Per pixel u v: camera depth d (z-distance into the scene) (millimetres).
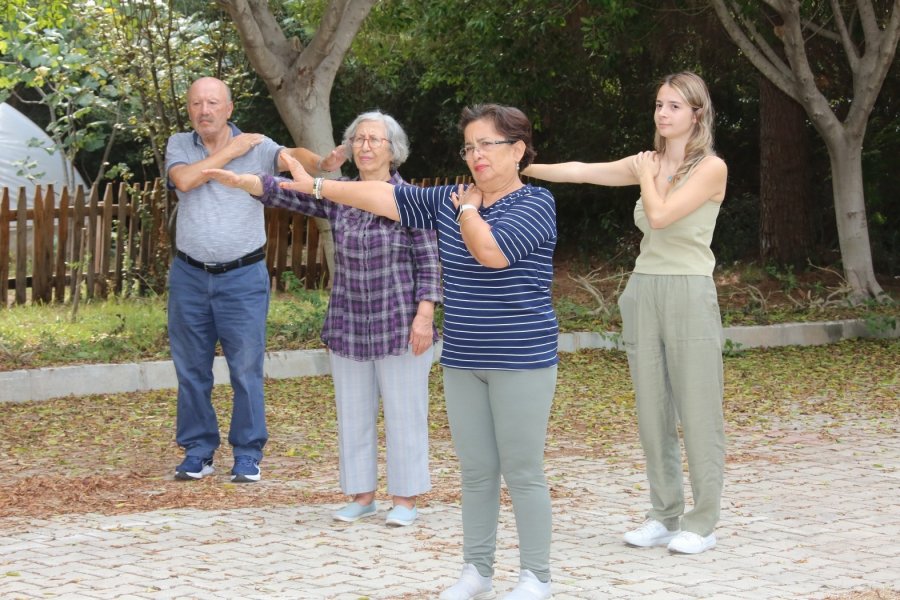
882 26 17625
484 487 4777
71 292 15250
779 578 5148
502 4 17297
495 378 4586
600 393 10602
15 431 8703
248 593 4863
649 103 21016
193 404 7270
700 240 5602
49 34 15039
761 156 18875
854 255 15688
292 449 8172
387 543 5727
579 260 21766
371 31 20297
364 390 6180
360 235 6078
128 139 22016
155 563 5320
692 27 17766
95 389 10250
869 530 5996
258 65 11719
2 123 21016
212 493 6848
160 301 14914
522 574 4727
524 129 4559
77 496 6707
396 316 6027
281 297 16078
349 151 6637
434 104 24297
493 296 4535
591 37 16703
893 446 8266
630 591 4934
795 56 15094
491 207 4590
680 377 5613
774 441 8461
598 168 5859
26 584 4977
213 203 7125
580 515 6324
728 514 6328
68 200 15062
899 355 12930
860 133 15508
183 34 14633
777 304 15852
